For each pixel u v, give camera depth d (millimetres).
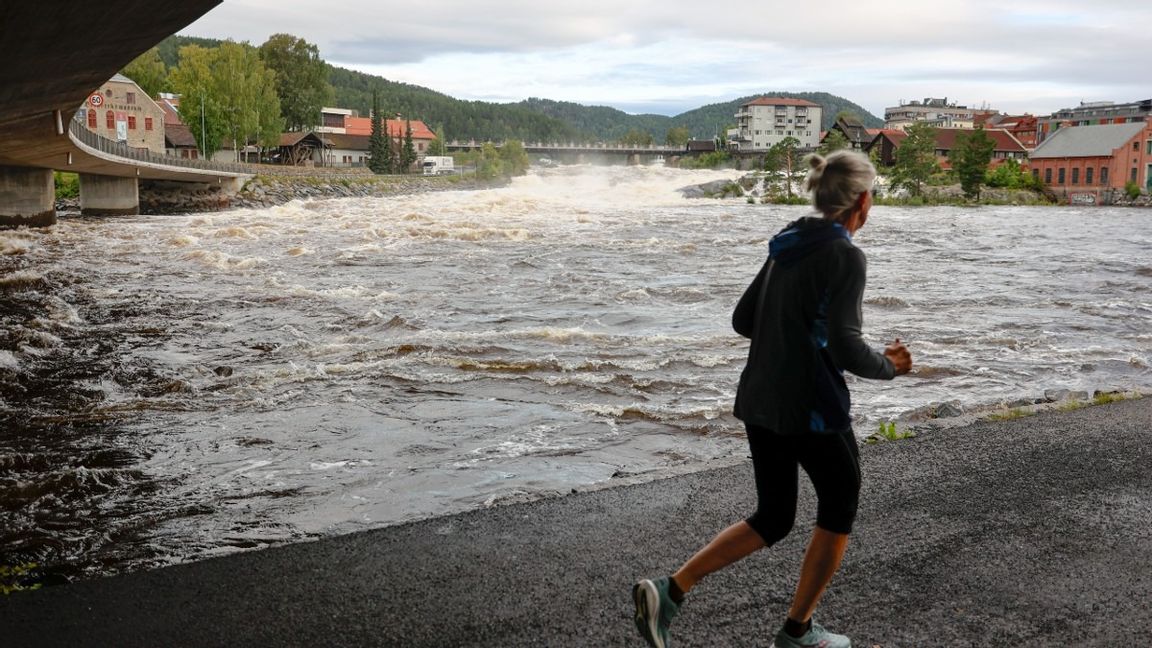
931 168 97750
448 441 9727
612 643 3686
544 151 174375
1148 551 4570
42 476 8398
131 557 6258
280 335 16797
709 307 20766
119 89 88250
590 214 59469
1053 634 3727
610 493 5621
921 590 4141
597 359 14211
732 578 4262
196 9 16094
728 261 31562
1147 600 4027
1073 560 4469
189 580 4379
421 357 14258
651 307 20766
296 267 29078
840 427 3039
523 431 10117
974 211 78812
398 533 5000
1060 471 5875
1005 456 6227
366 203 69875
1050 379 13133
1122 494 5418
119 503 7672
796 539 4711
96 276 26516
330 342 15992
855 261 2928
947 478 5762
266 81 112188
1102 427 6973
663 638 3293
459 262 30625
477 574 4402
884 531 4867
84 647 3693
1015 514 5102
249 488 8109
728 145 183125
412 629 3830
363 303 21016
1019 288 24953
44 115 29344
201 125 98688
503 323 18391
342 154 142375
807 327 3021
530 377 12852
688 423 10344
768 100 188500
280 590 4242
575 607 4020
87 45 17562
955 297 22703
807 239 3018
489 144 134125
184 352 15156
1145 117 144125
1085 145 109250
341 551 4730
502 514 5277
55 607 4082
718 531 4922
